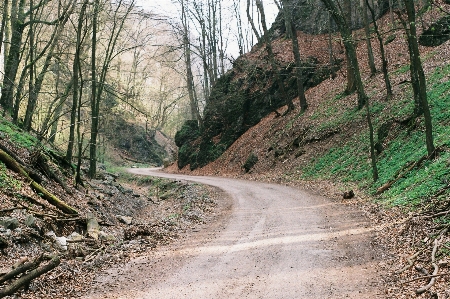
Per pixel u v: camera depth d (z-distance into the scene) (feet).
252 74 144.15
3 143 49.57
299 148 103.60
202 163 149.28
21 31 71.97
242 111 145.48
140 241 39.50
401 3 120.57
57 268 28.86
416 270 25.14
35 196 42.50
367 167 69.51
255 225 45.34
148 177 132.26
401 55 105.09
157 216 65.62
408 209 38.93
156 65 210.38
